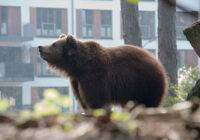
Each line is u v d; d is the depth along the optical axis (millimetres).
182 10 5207
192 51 46344
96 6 45375
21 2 44656
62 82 44875
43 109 4660
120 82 12477
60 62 13414
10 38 43688
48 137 3977
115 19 45688
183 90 18422
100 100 12539
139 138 4074
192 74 18859
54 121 4555
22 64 42812
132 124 4191
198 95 11594
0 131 4199
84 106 13555
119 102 12711
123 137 4078
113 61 12633
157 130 4211
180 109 4645
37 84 44219
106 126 4191
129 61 12594
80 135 4043
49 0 44969
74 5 44906
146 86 12477
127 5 22719
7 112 4836
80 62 12797
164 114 4637
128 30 22781
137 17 22859
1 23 44438
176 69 23500
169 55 23375
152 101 12594
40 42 45062
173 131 4188
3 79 42188
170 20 23328
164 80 12820
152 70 12562
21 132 4152
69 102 4742
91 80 12586
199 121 4281
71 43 13062
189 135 4180
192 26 11398
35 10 44969
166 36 23375
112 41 45812
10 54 44625
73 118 4625
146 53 12945
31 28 44125
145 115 4668
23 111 4738
